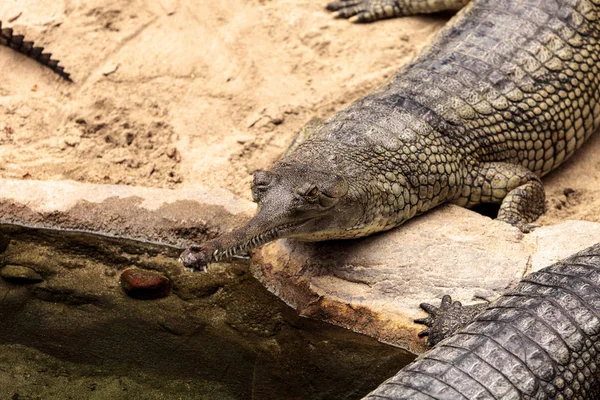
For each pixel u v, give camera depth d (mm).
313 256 12547
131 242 13477
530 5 14969
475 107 13664
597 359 9906
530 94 14016
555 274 10664
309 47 16438
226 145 15023
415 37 16719
